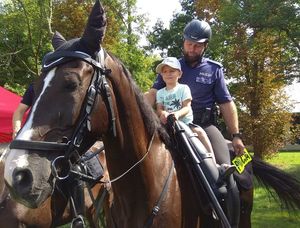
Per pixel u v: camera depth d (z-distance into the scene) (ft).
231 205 11.07
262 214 28.22
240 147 11.71
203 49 11.84
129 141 9.23
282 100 68.69
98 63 8.27
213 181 10.39
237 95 69.41
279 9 56.24
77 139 7.91
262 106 68.69
